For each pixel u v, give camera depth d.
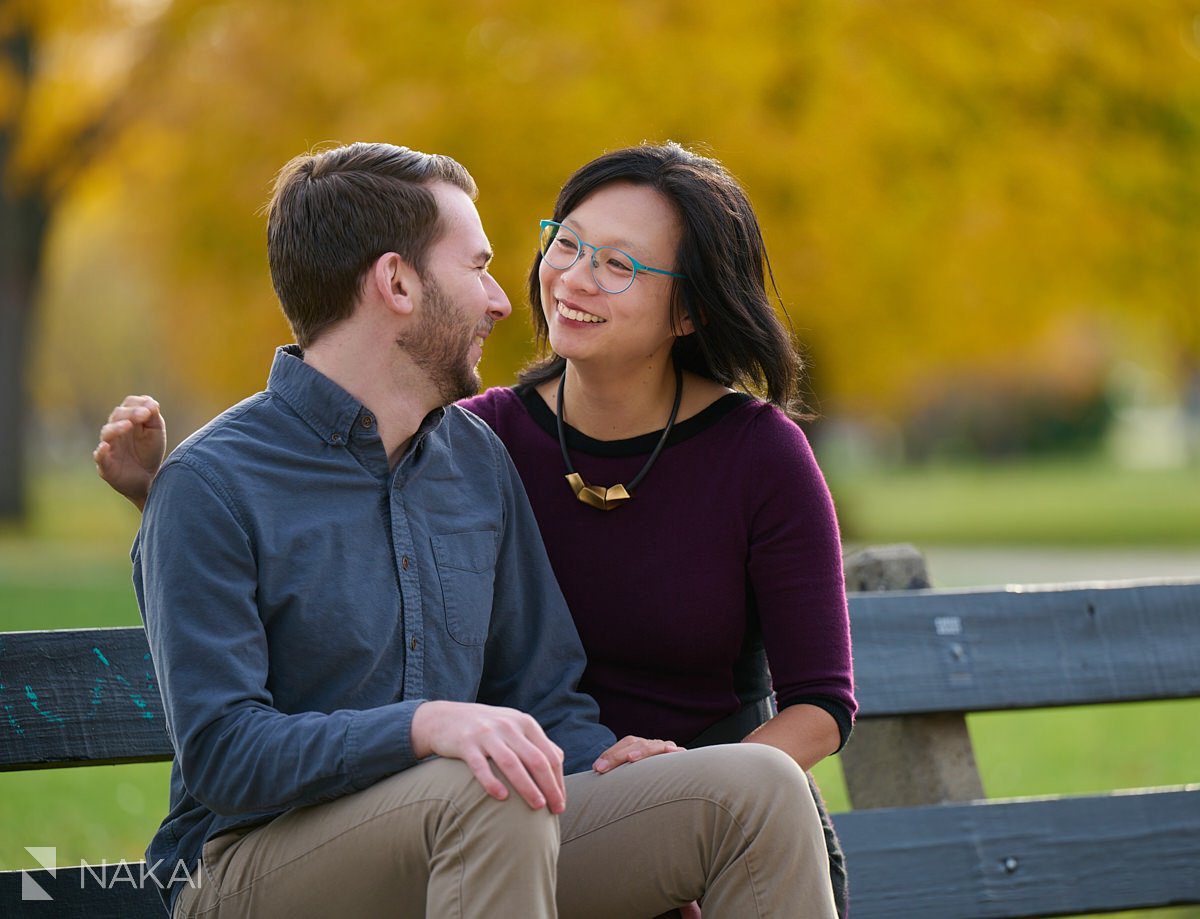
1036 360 48.88
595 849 2.94
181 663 2.81
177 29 17.00
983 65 14.69
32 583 13.49
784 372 3.59
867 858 3.74
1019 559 20.95
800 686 3.37
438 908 2.63
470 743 2.67
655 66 13.39
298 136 14.88
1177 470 56.88
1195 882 3.98
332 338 3.17
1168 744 8.30
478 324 3.21
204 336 18.20
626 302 3.42
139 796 6.39
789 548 3.42
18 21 18.48
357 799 2.77
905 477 55.06
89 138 20.16
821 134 13.84
